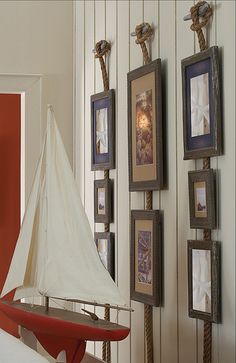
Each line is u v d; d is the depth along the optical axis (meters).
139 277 2.76
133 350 2.90
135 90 2.79
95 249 2.28
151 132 2.65
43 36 3.67
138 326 2.85
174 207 2.53
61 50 3.69
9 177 3.76
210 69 2.22
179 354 2.48
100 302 2.25
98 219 3.23
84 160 3.52
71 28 3.71
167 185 2.59
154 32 2.70
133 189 2.80
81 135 3.56
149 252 2.68
